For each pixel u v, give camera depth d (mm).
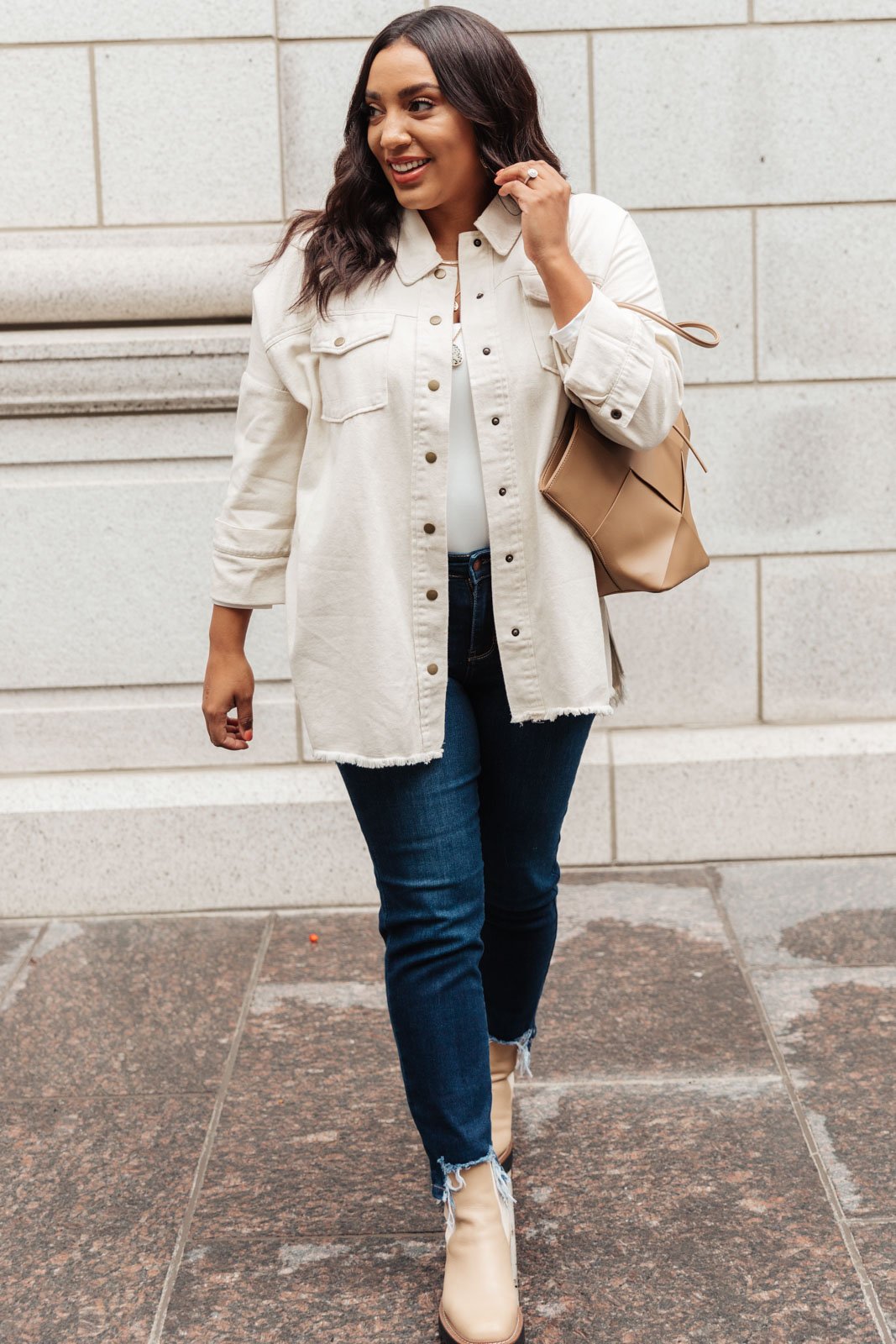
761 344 3855
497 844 2246
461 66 1953
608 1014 3102
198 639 3844
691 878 3822
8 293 3738
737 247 3820
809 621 3967
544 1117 2703
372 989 3293
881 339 3855
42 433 3756
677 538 2131
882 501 3918
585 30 3730
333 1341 2104
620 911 3625
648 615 3963
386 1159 2584
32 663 3852
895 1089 2746
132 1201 2482
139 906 3803
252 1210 2445
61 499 3779
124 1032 3115
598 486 2043
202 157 3756
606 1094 2777
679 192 3801
